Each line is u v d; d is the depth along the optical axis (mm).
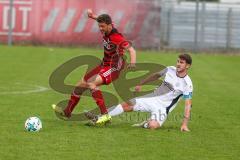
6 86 48250
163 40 91125
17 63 66562
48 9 89750
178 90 31297
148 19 90125
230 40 93250
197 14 90562
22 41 90312
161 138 29203
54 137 28641
